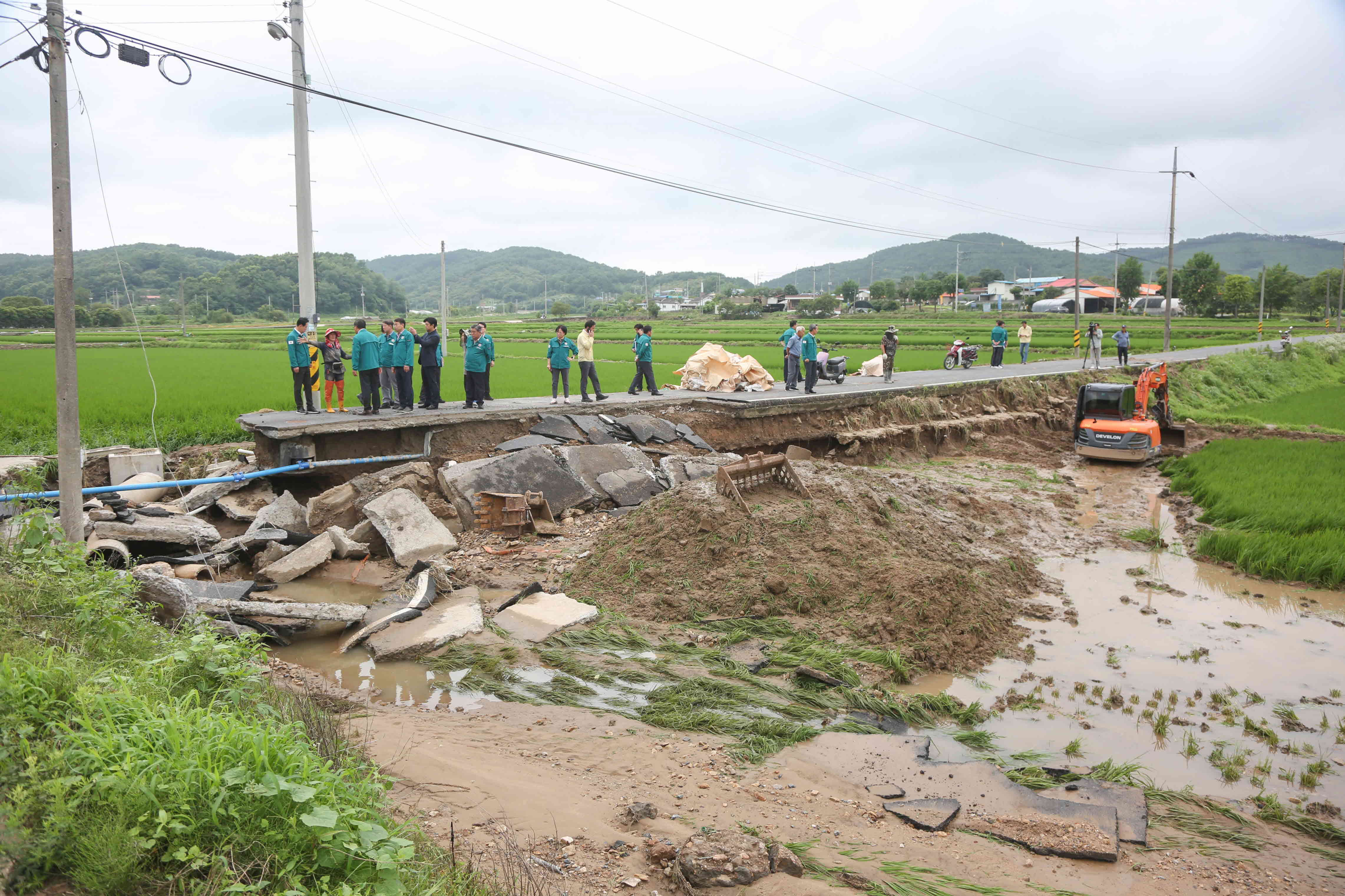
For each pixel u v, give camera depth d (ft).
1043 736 26.58
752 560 36.86
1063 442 92.17
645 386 94.07
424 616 33.81
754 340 230.27
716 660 30.63
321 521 45.14
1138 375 122.72
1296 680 31.30
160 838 12.29
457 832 17.02
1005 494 63.46
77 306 294.46
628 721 25.77
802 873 16.99
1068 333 239.09
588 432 58.44
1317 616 38.58
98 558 35.22
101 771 13.01
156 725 14.34
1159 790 23.12
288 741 15.35
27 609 21.26
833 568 36.86
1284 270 363.97
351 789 15.11
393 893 12.28
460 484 46.96
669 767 22.38
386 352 57.41
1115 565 46.93
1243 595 41.68
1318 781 24.09
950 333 244.83
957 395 94.53
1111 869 19.01
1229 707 28.71
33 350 164.96
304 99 59.82
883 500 44.16
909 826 20.31
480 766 21.06
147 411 72.28
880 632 32.99
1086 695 29.73
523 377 108.88
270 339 229.04
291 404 77.71
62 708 14.71
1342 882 19.20
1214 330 260.62
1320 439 89.92
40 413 70.69
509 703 27.09
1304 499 56.49
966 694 29.73
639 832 18.22
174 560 38.75
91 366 125.49
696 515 39.04
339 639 32.73
